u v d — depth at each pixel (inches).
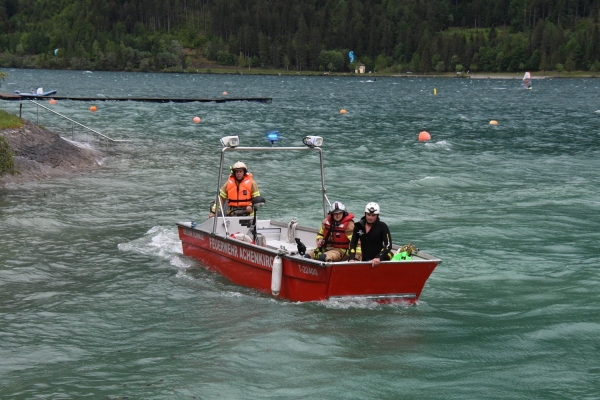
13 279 448.1
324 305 395.2
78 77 5502.0
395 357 334.0
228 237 451.2
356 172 897.5
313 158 1023.6
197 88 4042.8
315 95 3358.8
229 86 4475.9
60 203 668.1
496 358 334.0
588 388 300.5
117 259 498.9
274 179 836.6
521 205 695.1
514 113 2167.8
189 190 756.0
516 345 349.4
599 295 426.0
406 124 1692.9
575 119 1930.4
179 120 1624.0
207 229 496.7
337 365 324.5
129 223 603.5
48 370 318.3
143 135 1241.4
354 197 734.5
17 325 373.4
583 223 615.2
